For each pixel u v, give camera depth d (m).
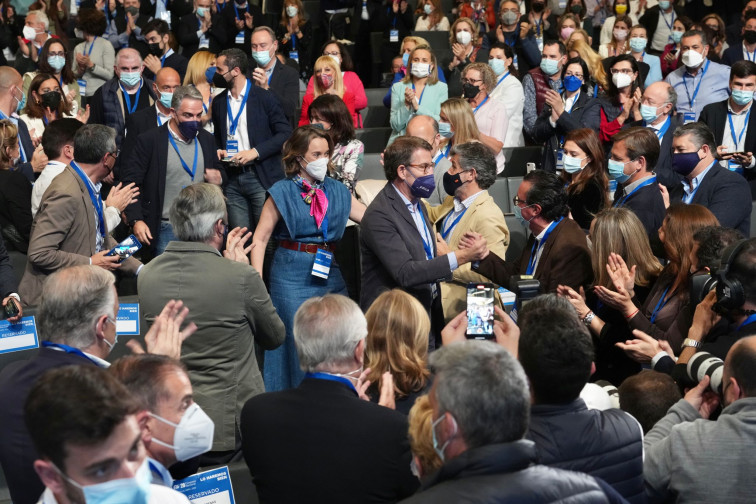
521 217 4.17
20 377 2.38
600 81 7.45
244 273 3.12
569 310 2.29
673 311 3.66
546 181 4.03
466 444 1.80
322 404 2.36
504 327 3.01
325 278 4.34
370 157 6.73
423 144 3.93
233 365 3.14
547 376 2.16
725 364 2.37
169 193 5.18
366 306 4.02
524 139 7.75
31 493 2.34
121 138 6.74
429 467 1.97
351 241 5.62
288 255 4.34
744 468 2.22
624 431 2.20
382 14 9.86
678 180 5.84
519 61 9.01
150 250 5.18
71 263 4.08
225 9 9.54
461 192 4.40
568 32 8.91
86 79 8.56
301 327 2.44
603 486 1.80
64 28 9.44
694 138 4.91
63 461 1.56
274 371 4.43
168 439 2.15
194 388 3.11
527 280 3.51
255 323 3.19
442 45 9.82
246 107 5.82
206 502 2.80
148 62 7.91
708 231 3.44
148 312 3.14
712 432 2.28
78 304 2.44
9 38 9.81
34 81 6.52
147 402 2.14
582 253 3.93
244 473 2.86
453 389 1.81
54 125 4.71
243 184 5.78
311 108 5.38
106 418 1.56
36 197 4.70
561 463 2.12
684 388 2.94
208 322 3.09
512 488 1.70
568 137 4.99
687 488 2.27
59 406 1.56
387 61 9.71
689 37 7.68
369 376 2.76
